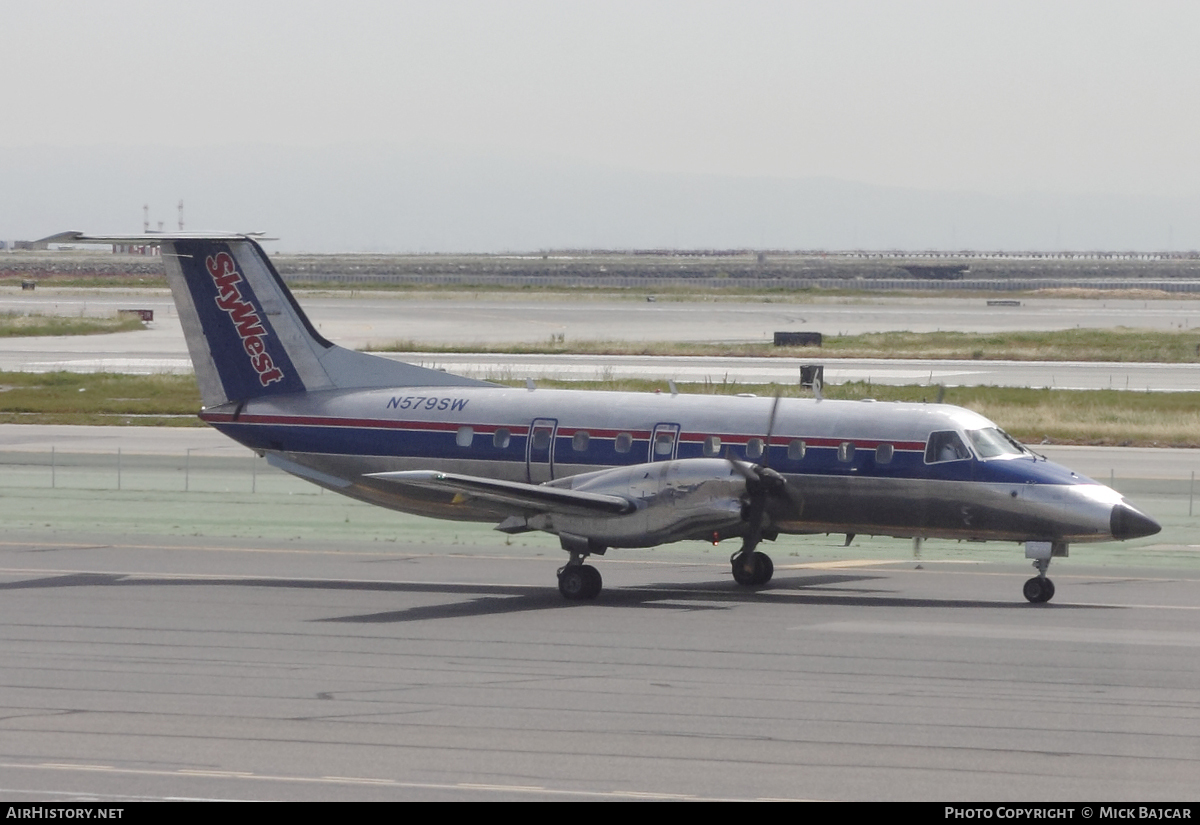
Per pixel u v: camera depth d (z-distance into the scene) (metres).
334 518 94.69
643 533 65.56
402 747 39.44
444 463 75.44
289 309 79.50
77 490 105.25
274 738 40.28
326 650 53.09
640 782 36.22
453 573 73.81
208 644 54.22
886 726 41.69
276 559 78.00
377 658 51.59
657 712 43.38
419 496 76.38
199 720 42.28
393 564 76.75
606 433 72.44
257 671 49.31
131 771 37.09
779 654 52.38
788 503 69.50
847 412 69.88
